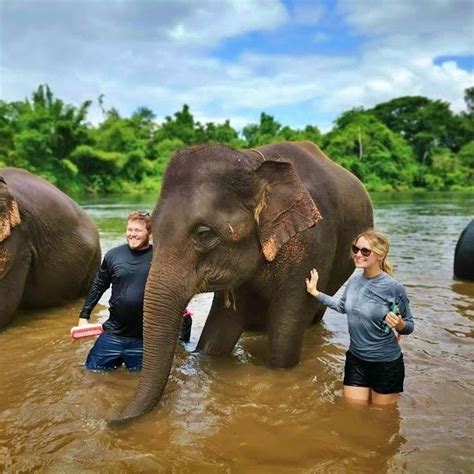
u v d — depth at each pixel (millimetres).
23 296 6246
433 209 28281
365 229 5664
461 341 5273
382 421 3582
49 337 5363
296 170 4660
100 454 3092
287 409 3756
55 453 3094
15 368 4461
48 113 50094
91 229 7098
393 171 66188
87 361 4449
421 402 3869
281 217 4012
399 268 9367
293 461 3082
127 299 4301
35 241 6020
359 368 3893
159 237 3664
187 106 80188
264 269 4254
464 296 7191
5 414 3586
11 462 3002
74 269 6621
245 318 4746
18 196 5855
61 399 3828
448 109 87188
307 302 4469
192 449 3186
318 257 4469
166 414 3602
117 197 44844
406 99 89750
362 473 2957
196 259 3711
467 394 4008
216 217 3705
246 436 3361
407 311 3848
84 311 4879
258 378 4293
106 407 3705
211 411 3688
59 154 50188
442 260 10305
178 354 4836
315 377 4352
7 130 49344
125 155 54844
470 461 3066
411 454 3145
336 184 5008
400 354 3848
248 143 74250
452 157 75188
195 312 6465
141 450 3146
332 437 3365
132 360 4391
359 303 3834
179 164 3812
